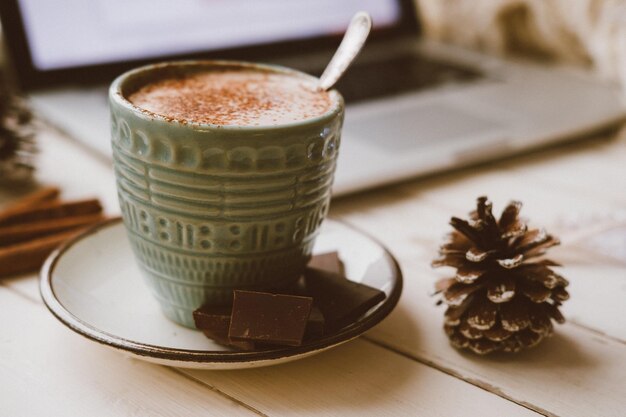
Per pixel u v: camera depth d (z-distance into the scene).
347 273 0.42
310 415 0.35
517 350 0.39
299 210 0.37
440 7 0.83
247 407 0.36
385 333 0.40
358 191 0.52
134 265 0.43
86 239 0.43
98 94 0.62
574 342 0.41
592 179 0.58
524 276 0.39
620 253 0.48
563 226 0.51
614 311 0.43
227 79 0.42
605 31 0.70
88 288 0.41
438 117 0.62
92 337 0.35
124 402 0.36
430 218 0.52
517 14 0.78
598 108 0.65
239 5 0.67
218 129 0.34
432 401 0.36
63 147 0.59
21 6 0.59
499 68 0.75
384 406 0.36
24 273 0.44
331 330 0.37
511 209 0.40
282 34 0.71
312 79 0.41
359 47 0.39
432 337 0.40
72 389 0.36
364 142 0.57
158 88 0.40
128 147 0.36
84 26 0.61
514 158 0.62
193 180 0.35
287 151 0.35
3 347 0.38
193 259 0.37
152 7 0.63
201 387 0.37
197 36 0.66
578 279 0.45
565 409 0.36
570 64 0.78
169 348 0.35
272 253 0.38
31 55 0.60
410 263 0.47
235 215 0.36
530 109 0.64
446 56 0.78
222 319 0.36
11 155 0.52
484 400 0.37
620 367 0.39
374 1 0.78
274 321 0.35
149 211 0.36
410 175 0.54
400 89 0.68
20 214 0.46
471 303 0.39
